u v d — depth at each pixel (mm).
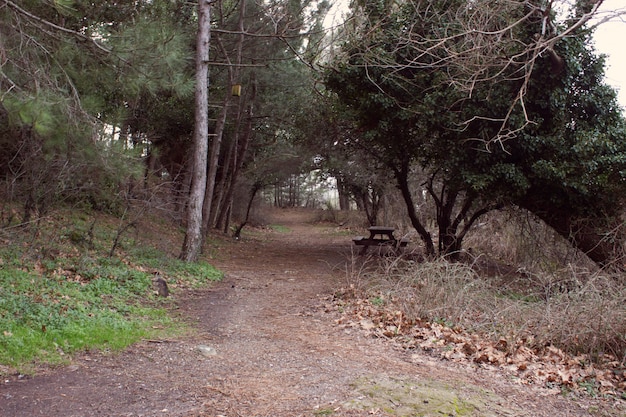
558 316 6086
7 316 5004
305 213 47375
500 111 10859
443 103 11500
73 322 5367
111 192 10562
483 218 17562
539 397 4316
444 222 14719
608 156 10695
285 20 14609
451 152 11703
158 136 16250
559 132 11102
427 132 12422
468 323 6637
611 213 11227
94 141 6527
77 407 3637
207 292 8820
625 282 7930
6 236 7852
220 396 3973
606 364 5449
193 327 6289
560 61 10289
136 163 7184
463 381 4543
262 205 35000
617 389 4727
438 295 7000
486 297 7270
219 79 18016
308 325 6621
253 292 9102
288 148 21047
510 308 6508
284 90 18516
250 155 23438
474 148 11297
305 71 17969
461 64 9328
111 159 6836
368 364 4930
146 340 5449
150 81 6875
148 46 6691
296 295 8891
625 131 11227
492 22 10156
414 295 7203
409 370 4785
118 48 6523
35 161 7742
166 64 6965
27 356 4414
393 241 14883
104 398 3824
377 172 21969
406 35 11742
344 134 17875
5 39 6000
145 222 14695
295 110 18812
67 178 8086
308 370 4676
